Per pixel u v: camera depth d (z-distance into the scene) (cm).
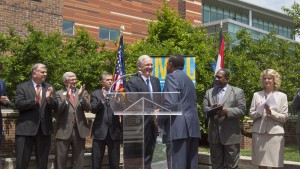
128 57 1155
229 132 650
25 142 660
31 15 1362
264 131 634
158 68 841
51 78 948
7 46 991
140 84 650
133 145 499
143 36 2673
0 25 1284
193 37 1341
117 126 705
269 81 648
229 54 1182
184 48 1280
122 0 2591
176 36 1544
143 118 497
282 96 646
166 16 1608
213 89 689
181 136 533
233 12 4547
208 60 1175
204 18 4206
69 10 2345
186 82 557
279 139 631
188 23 1616
